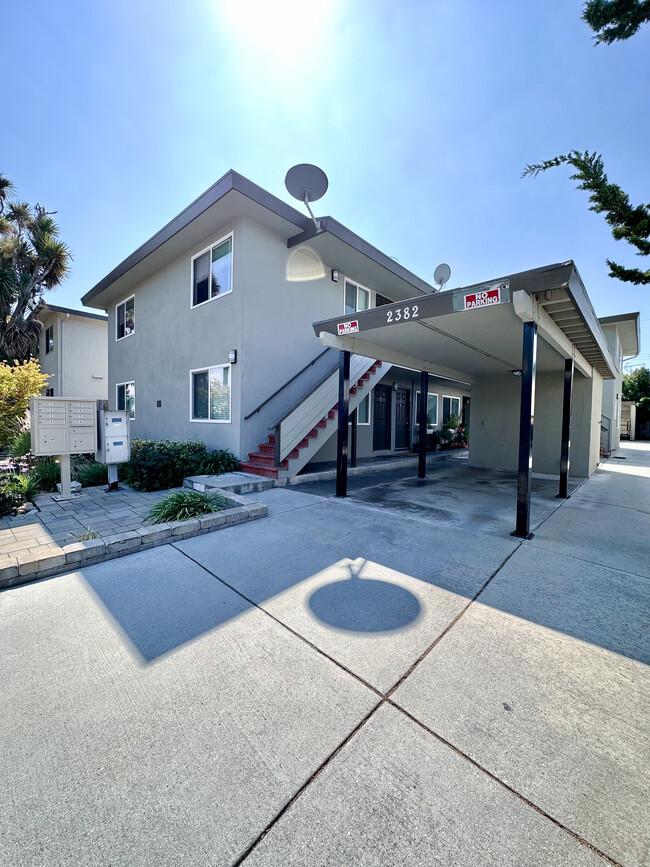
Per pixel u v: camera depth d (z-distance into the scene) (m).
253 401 7.79
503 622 2.51
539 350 6.77
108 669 2.06
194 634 2.38
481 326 5.08
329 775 1.44
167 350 9.95
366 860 1.16
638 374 23.83
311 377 8.98
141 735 1.63
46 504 5.44
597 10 2.53
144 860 1.17
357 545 3.93
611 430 13.51
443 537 4.19
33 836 1.24
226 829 1.25
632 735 1.63
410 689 1.90
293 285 8.52
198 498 4.74
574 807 1.32
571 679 1.98
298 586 3.01
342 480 6.14
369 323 5.07
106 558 3.51
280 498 5.98
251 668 2.07
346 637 2.34
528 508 4.20
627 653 2.20
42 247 15.49
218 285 8.18
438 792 1.38
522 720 1.71
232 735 1.63
